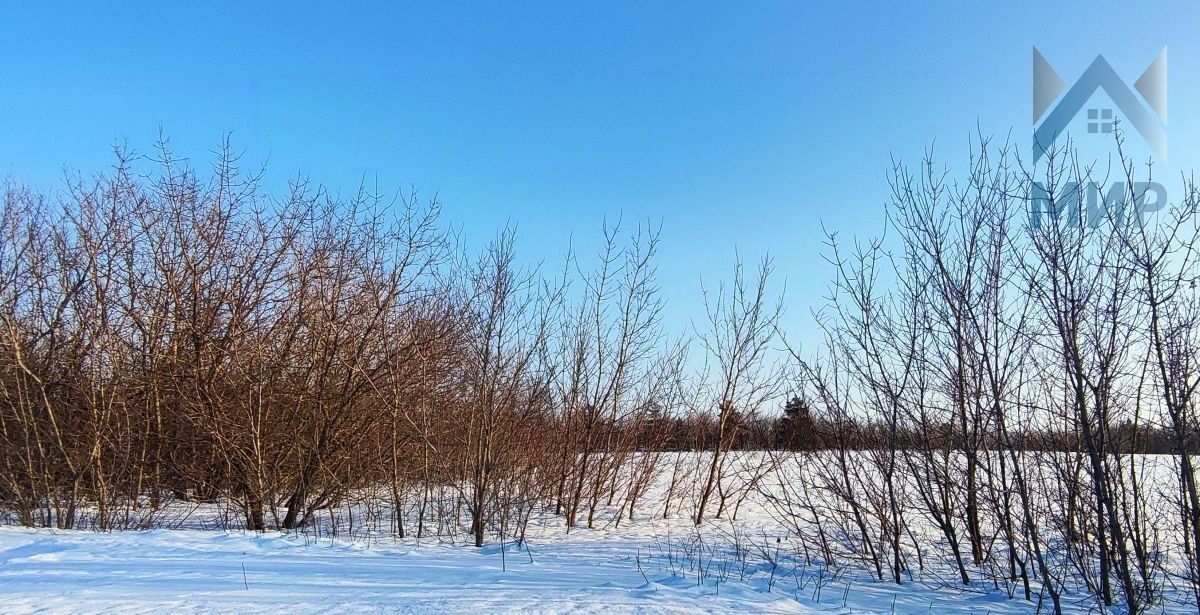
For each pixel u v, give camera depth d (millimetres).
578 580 8203
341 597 6996
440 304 14125
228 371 13023
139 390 13328
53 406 13281
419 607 6621
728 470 16594
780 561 10180
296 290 13484
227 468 12992
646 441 15844
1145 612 7512
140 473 13289
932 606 7754
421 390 13305
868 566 9781
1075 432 7871
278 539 10266
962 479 9320
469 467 12664
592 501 15086
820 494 11391
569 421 14727
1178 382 7199
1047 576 7613
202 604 6637
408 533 12805
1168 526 8172
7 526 11836
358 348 12945
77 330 13391
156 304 13391
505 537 12352
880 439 9422
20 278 13766
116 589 7148
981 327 8477
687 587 7848
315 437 12742
